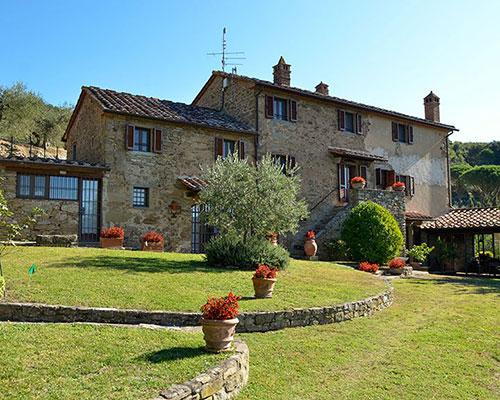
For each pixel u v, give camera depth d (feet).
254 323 23.44
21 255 34.45
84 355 15.47
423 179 79.51
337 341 23.12
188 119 53.98
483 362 21.39
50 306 21.49
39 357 14.96
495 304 35.09
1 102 89.10
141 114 49.62
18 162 42.27
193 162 53.67
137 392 12.91
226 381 15.16
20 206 43.11
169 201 51.60
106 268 31.09
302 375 18.29
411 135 77.87
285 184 39.50
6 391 12.47
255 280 27.37
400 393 17.42
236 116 62.75
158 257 39.09
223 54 65.46
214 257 37.11
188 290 27.04
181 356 16.17
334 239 58.80
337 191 65.72
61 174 45.29
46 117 102.32
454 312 31.83
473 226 68.03
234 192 37.91
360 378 18.63
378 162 72.23
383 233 53.31
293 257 55.11
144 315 21.98
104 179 47.65
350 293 31.19
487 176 132.16
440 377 19.26
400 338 24.67
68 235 42.70
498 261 68.08
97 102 50.29
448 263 72.49
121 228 48.06
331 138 66.33
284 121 61.46
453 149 202.39
